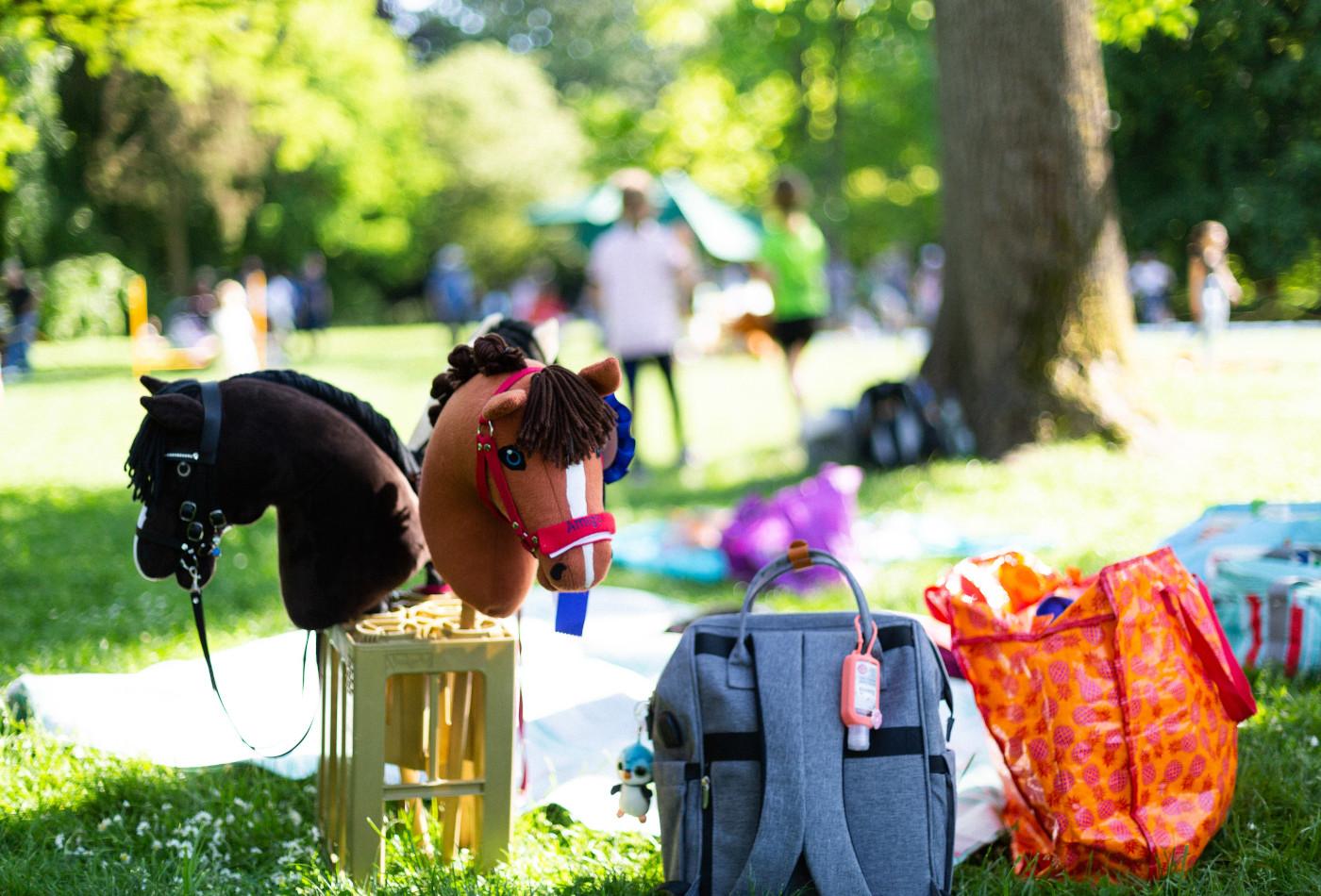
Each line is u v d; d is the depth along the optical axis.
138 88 31.45
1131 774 3.28
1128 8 10.47
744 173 33.44
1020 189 9.38
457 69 51.09
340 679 3.65
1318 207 17.30
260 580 7.13
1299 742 4.12
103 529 8.66
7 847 3.60
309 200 39.62
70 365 24.86
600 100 35.78
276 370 3.50
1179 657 3.35
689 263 10.99
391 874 3.45
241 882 3.46
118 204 34.44
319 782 3.81
